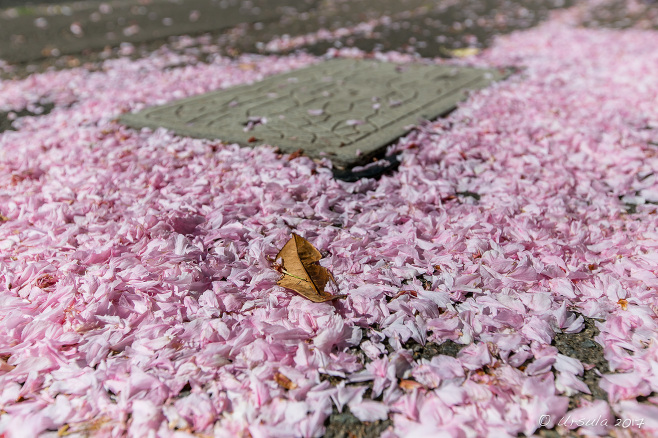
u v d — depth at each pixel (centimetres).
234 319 139
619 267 158
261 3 796
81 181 216
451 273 157
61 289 146
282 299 146
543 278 156
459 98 323
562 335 137
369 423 111
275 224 183
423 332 134
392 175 227
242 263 160
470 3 782
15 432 110
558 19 638
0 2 791
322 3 802
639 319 138
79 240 174
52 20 658
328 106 304
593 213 192
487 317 138
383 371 121
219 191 206
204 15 690
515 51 470
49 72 415
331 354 127
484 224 177
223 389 118
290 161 230
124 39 542
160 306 142
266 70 409
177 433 107
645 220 187
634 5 739
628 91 338
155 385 118
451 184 216
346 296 146
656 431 107
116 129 279
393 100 314
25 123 300
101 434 109
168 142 256
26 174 226
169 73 404
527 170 229
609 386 118
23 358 129
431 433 105
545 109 305
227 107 305
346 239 170
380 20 648
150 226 175
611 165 236
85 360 128
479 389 117
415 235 172
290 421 110
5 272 157
